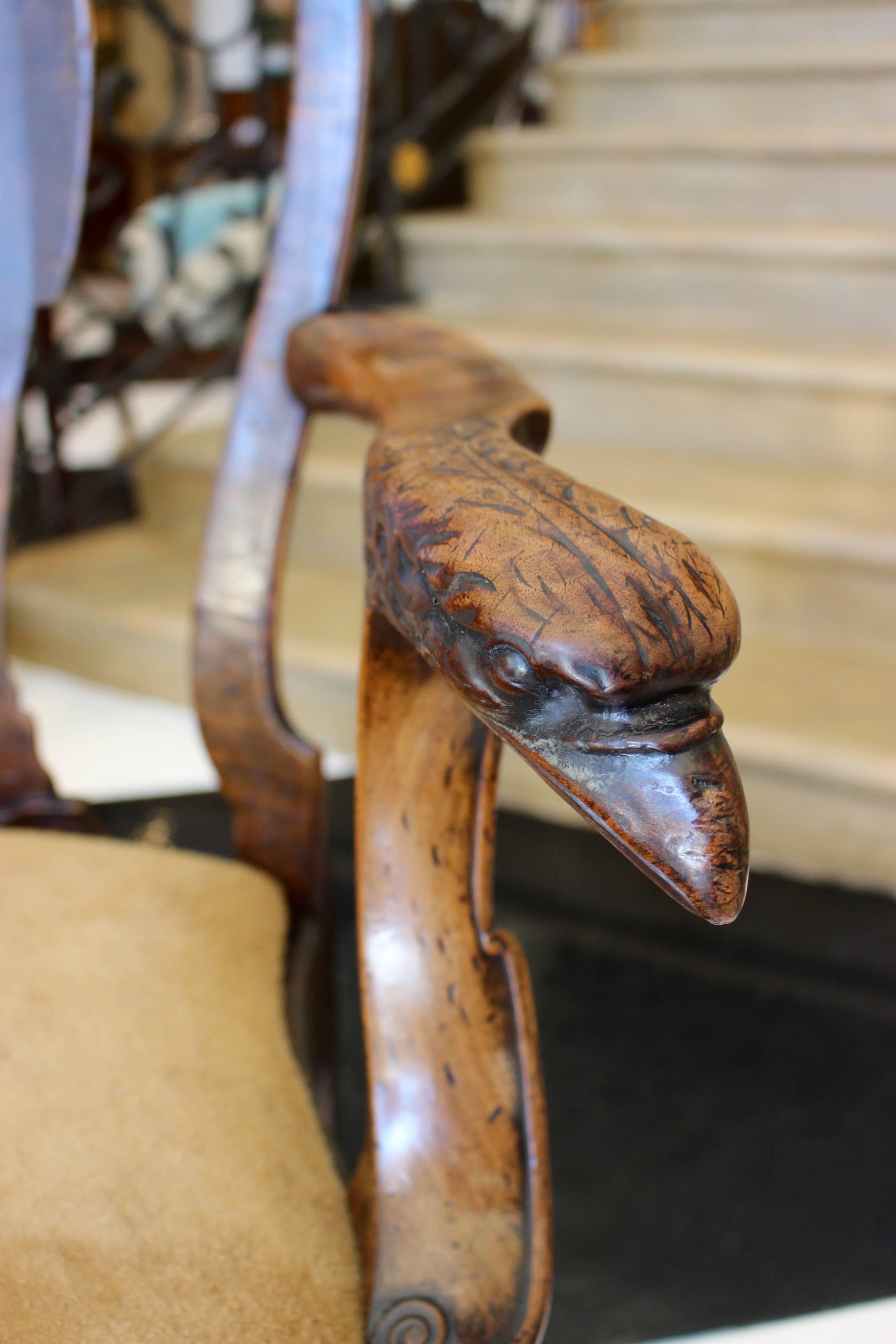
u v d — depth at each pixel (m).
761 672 1.42
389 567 0.25
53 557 1.88
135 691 1.67
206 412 2.59
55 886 0.46
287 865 0.51
